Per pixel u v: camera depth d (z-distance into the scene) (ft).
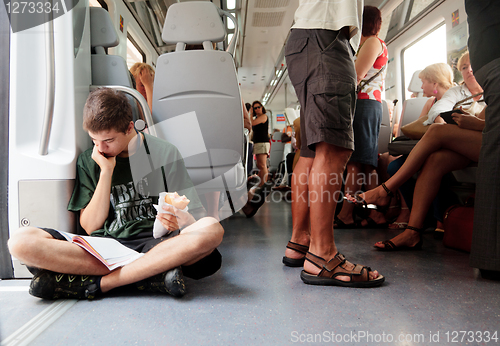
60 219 4.54
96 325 3.13
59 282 3.72
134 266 3.79
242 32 23.31
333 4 4.44
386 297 3.84
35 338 2.86
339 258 4.36
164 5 15.03
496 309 3.45
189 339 2.84
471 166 6.82
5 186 4.54
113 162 4.36
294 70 4.74
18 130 4.59
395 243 6.32
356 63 7.49
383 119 11.60
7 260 4.55
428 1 13.46
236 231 8.57
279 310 3.48
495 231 4.39
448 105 7.48
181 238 3.78
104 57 6.06
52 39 4.33
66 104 4.80
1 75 4.60
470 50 4.86
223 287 4.26
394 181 6.41
